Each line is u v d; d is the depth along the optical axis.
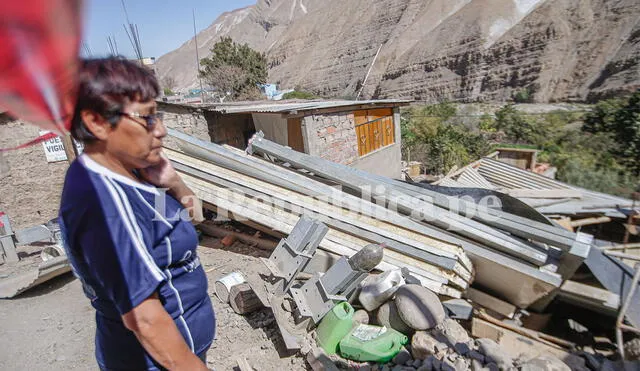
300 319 3.15
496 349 2.79
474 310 3.58
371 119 12.08
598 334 3.71
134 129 0.97
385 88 71.94
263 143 5.52
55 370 3.23
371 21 91.44
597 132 15.85
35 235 6.18
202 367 1.12
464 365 2.65
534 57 53.16
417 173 16.64
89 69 0.86
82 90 0.83
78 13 0.49
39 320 4.04
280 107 9.57
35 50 0.50
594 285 3.66
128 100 0.93
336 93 83.12
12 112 0.65
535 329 3.81
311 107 9.24
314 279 3.10
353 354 2.91
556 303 4.05
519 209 4.08
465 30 65.75
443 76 64.12
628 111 15.13
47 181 8.09
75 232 0.97
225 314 3.64
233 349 3.17
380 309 3.34
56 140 8.07
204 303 1.39
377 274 3.80
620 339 3.05
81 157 1.03
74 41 0.53
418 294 3.17
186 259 1.27
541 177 8.05
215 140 10.24
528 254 3.54
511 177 8.42
